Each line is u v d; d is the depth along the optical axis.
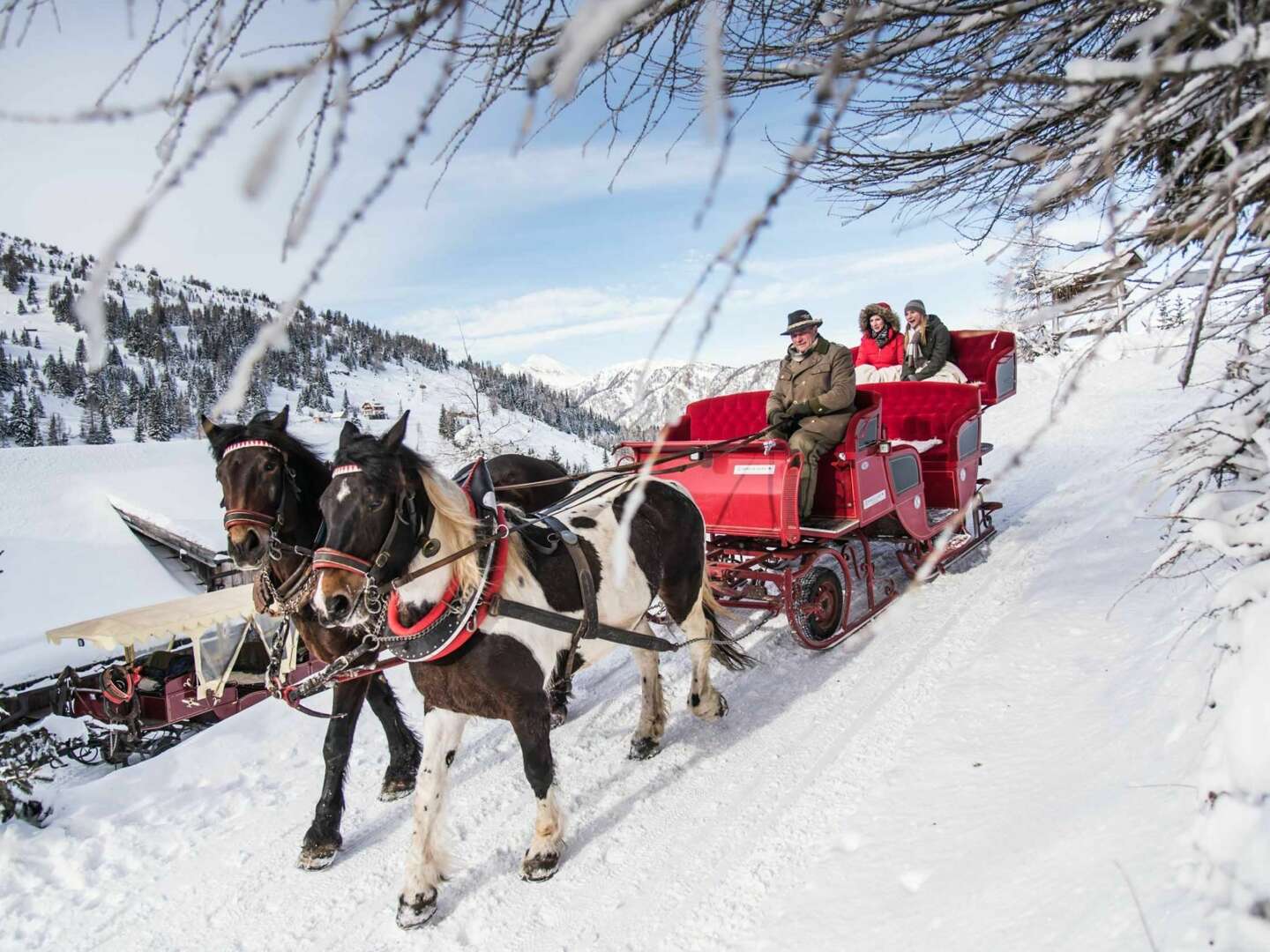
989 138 2.31
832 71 0.88
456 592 3.62
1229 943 1.96
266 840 4.49
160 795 5.11
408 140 0.89
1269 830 2.14
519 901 3.75
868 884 3.26
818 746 4.64
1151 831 2.58
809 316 5.94
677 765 4.73
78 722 9.09
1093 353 1.36
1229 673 2.81
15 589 15.65
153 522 17.88
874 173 2.59
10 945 3.80
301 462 4.34
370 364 176.88
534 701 3.81
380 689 4.80
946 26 1.63
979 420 7.43
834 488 5.90
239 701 8.95
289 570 4.25
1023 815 3.23
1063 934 2.35
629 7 0.77
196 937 3.76
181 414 122.75
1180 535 3.23
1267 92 1.18
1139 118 1.38
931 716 4.60
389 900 3.88
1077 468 10.45
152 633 7.83
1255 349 2.49
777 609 5.88
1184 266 1.38
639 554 4.54
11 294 199.38
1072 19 1.66
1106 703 3.90
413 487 3.49
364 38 0.88
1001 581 6.73
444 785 3.85
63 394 134.12
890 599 6.75
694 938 3.34
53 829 4.68
